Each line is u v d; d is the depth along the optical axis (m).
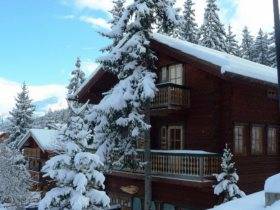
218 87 21.05
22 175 30.86
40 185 38.34
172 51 21.56
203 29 46.16
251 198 12.45
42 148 40.59
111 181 27.08
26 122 52.22
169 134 23.91
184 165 20.11
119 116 19.98
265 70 25.88
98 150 20.61
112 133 20.89
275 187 10.80
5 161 29.59
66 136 17.52
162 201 22.81
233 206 11.83
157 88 20.98
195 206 20.98
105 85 27.34
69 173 16.73
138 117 19.39
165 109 21.75
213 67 19.30
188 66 22.62
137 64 20.44
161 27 20.72
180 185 21.89
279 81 11.94
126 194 25.58
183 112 22.80
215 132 20.92
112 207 24.09
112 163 21.14
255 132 22.61
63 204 16.94
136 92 19.33
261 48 55.94
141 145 24.64
